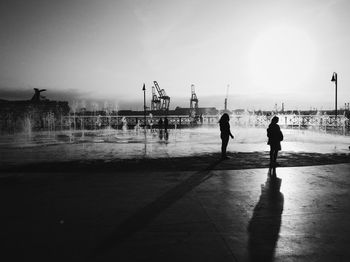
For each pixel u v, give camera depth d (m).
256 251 3.74
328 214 5.17
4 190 6.98
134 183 7.64
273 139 9.90
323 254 3.66
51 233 4.39
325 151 14.35
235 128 42.47
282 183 7.56
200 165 10.41
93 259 3.57
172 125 52.03
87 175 8.72
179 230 4.46
